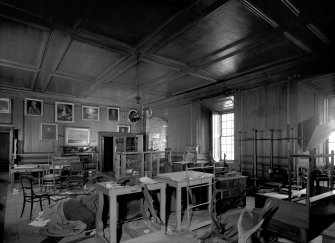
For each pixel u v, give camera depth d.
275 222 3.53
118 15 4.54
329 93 7.77
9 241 3.75
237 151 8.55
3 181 9.66
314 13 4.39
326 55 6.12
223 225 4.33
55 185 8.01
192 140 11.02
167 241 3.78
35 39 5.59
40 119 11.70
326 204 3.54
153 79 9.05
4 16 4.54
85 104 13.12
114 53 6.40
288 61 6.85
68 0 4.08
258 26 4.89
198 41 5.62
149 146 14.69
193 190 5.32
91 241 3.80
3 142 12.32
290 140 6.90
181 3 4.12
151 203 3.94
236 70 7.82
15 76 8.78
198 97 10.74
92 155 12.20
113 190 3.63
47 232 4.09
